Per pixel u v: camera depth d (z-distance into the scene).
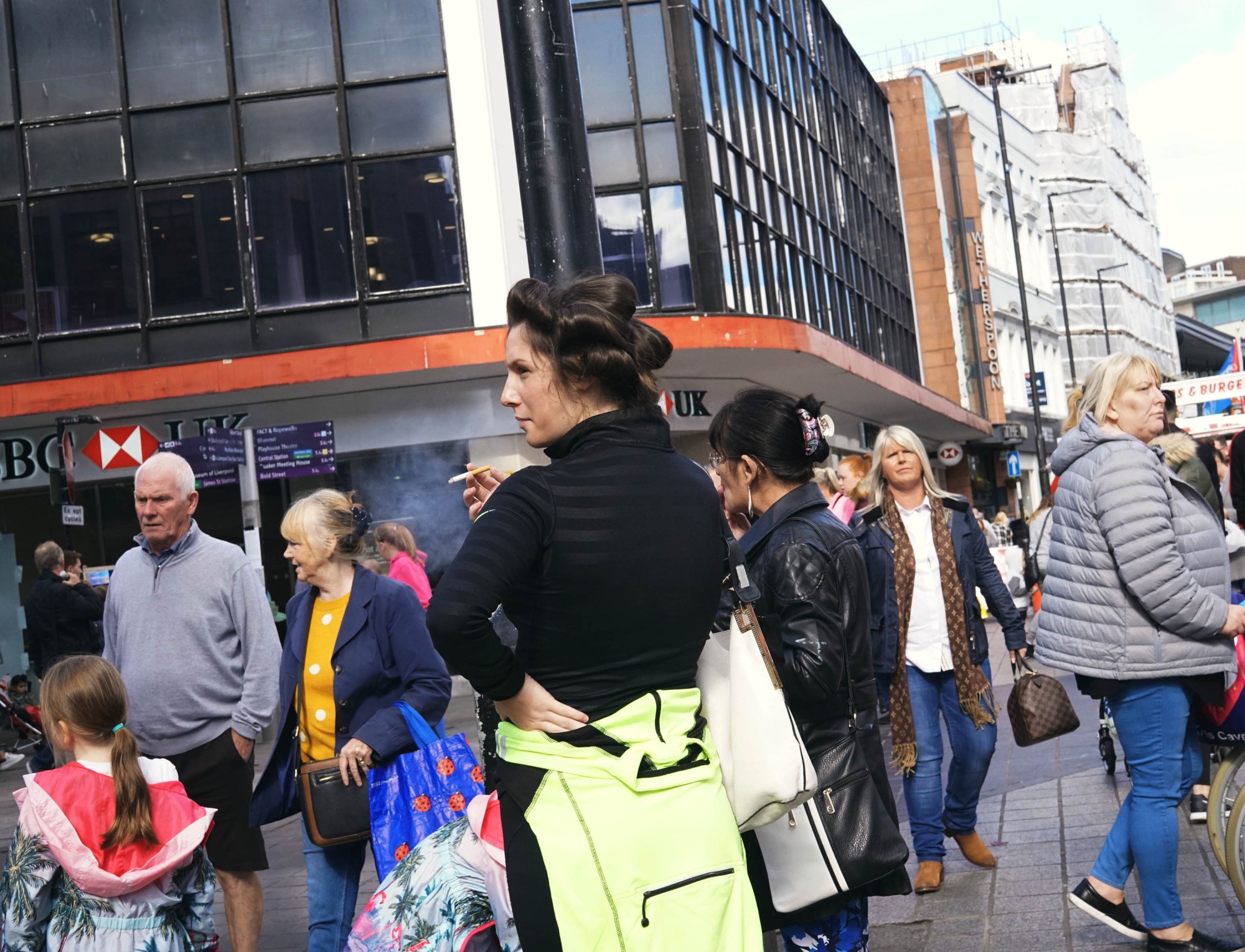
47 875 3.70
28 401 18.28
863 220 35.09
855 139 35.25
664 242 21.19
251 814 4.57
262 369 18.09
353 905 4.53
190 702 4.84
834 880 3.12
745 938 2.38
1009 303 53.59
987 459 50.56
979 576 6.18
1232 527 7.69
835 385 25.77
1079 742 9.20
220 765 4.85
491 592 2.25
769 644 3.30
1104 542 4.43
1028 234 59.44
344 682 4.46
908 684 5.91
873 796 3.24
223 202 19.08
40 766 12.57
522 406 2.54
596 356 2.48
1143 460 4.39
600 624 2.37
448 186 19.06
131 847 3.72
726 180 22.61
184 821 3.84
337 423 19.31
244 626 4.90
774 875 3.15
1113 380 4.51
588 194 4.74
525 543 2.31
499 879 2.95
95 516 19.19
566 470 2.41
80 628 12.84
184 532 4.97
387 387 19.14
